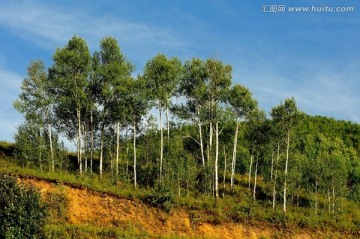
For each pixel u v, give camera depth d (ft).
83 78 171.83
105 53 180.86
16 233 112.47
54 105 177.17
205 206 158.92
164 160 178.50
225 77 183.01
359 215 186.19
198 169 185.47
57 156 173.68
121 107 167.43
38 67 173.27
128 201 152.76
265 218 160.86
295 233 159.22
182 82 186.60
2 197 116.57
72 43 176.35
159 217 151.12
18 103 169.07
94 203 149.28
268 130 187.01
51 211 139.95
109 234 134.31
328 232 163.63
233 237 152.56
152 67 174.50
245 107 183.73
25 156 164.25
